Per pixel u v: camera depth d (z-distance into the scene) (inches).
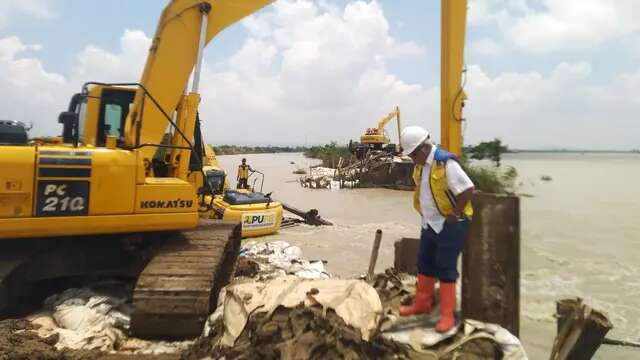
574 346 142.9
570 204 820.0
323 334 134.8
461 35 191.3
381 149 1593.3
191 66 255.8
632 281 332.8
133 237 219.6
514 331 150.5
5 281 188.2
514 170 898.1
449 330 142.8
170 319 178.7
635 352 221.8
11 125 227.5
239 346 140.9
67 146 209.9
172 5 249.1
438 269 146.3
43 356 157.3
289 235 482.0
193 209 217.8
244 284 169.2
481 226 154.3
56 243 210.7
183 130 264.5
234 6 261.4
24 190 186.4
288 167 2087.8
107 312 195.9
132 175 204.2
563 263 390.3
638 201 861.8
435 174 141.5
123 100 277.6
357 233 504.4
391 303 170.6
